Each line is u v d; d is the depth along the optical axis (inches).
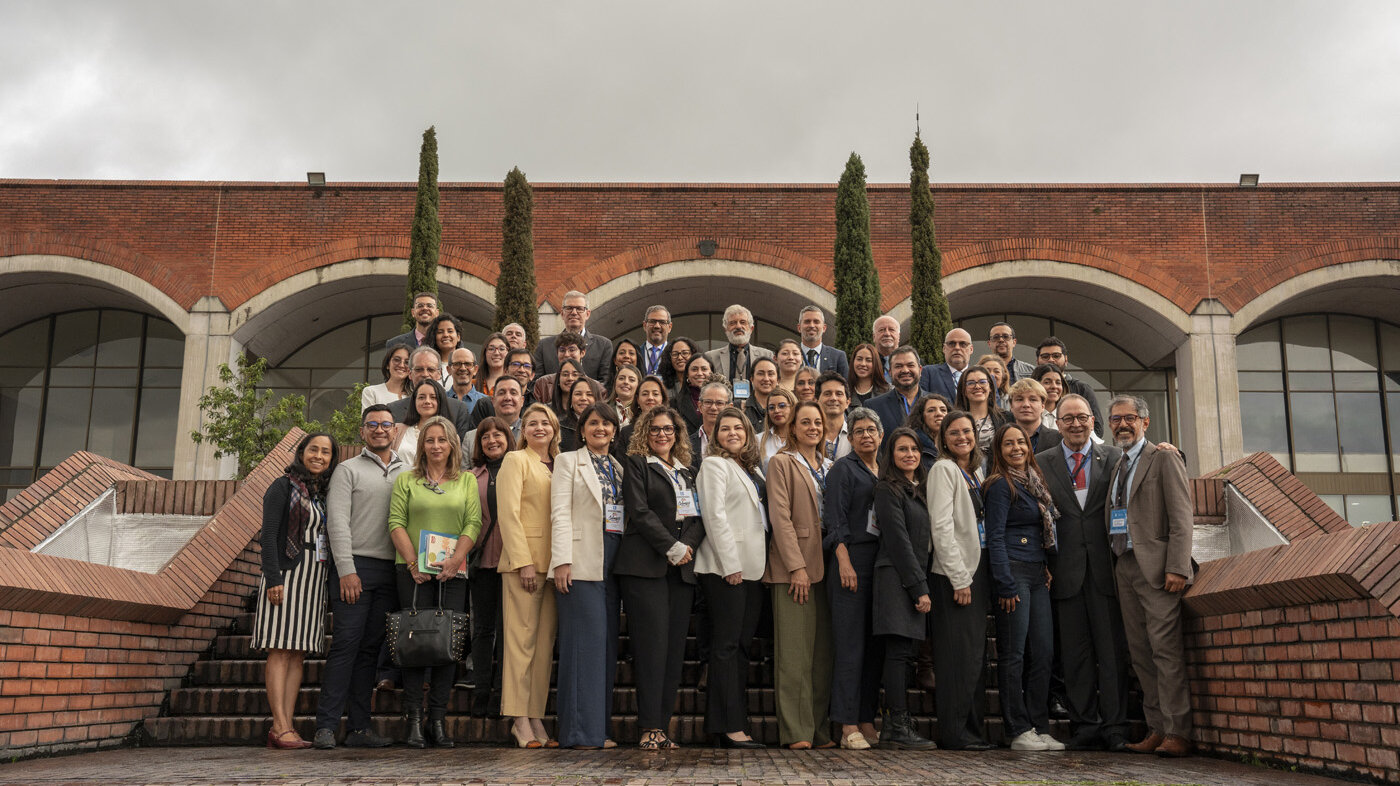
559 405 337.7
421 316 394.0
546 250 860.0
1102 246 853.2
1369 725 185.0
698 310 967.0
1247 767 214.2
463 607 259.1
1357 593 188.5
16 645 221.3
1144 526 252.7
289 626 251.6
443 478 262.4
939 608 256.7
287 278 853.8
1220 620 237.1
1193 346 834.8
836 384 296.7
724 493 255.3
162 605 272.8
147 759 220.4
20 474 981.2
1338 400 968.9
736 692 250.1
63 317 1007.6
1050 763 212.7
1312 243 848.9
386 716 270.2
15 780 180.7
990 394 308.2
